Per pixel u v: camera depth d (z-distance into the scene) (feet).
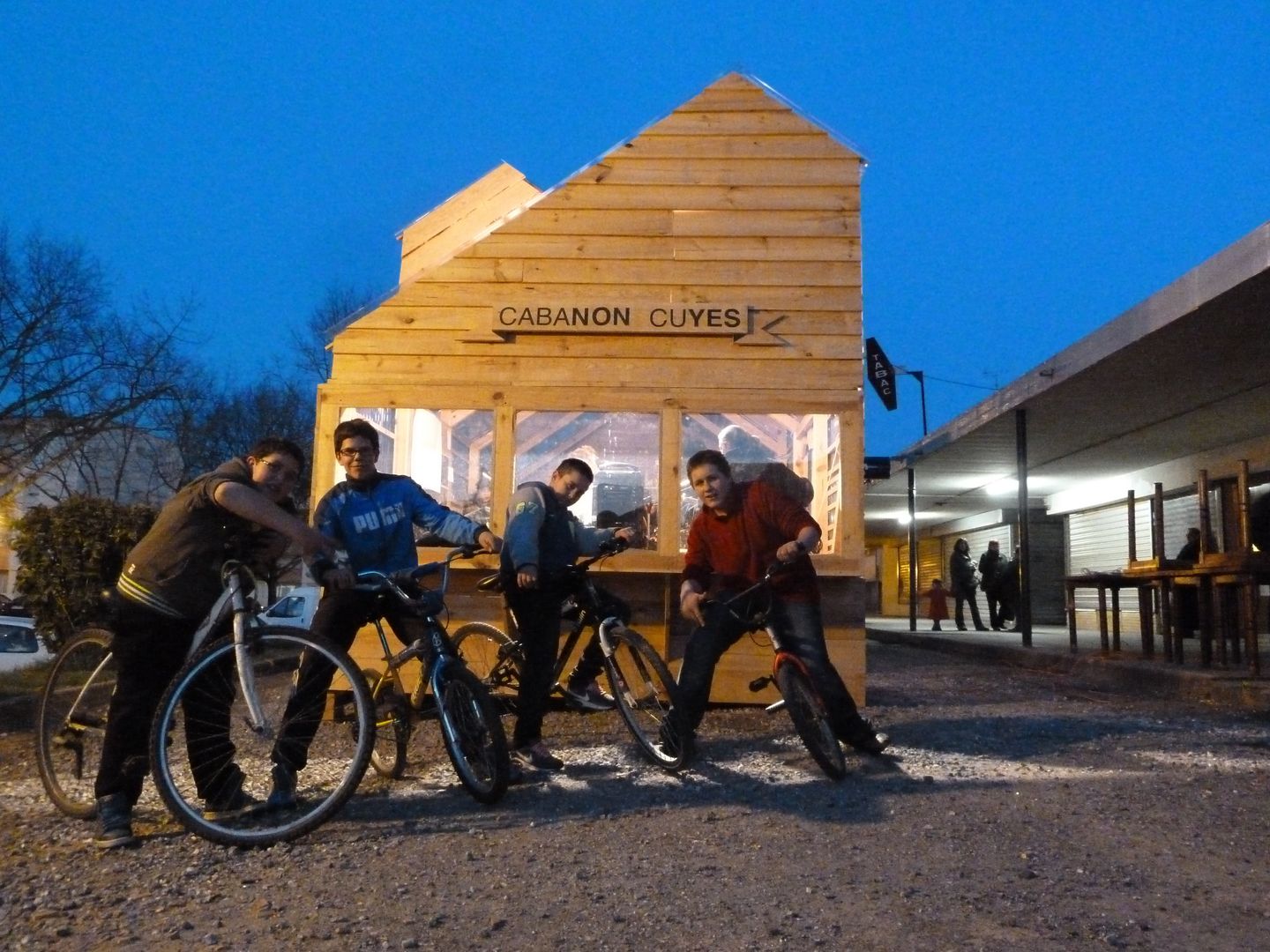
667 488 27.43
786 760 20.22
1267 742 22.36
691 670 19.62
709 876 13.44
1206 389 47.91
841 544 26.84
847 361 27.99
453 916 12.16
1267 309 35.01
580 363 28.25
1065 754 20.95
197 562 15.62
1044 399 50.37
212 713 15.71
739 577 19.80
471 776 16.94
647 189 28.81
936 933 11.55
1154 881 13.24
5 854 14.78
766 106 28.96
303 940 11.50
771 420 27.71
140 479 91.15
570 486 20.53
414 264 35.01
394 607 17.94
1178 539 68.64
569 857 14.28
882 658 55.67
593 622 20.03
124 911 12.44
